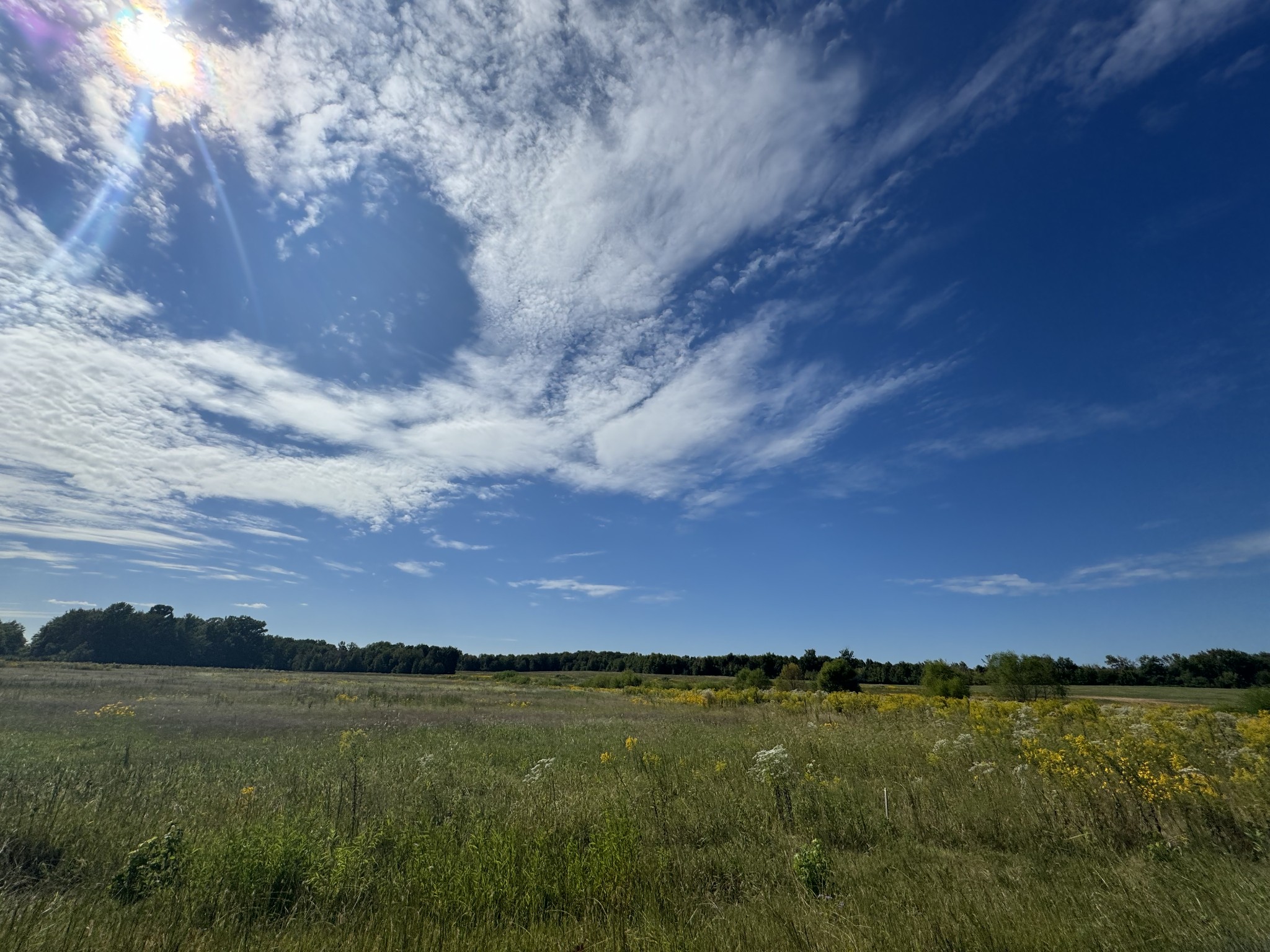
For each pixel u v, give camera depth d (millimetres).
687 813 7328
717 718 22016
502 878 5172
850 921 4223
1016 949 3779
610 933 4199
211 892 4754
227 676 55250
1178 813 6309
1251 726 12219
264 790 8594
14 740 12523
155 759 11359
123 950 3789
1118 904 4402
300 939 4129
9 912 4234
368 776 9523
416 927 4281
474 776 10000
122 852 5797
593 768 10734
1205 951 3623
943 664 37250
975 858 5930
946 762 9883
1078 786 6953
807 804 7711
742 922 4379
